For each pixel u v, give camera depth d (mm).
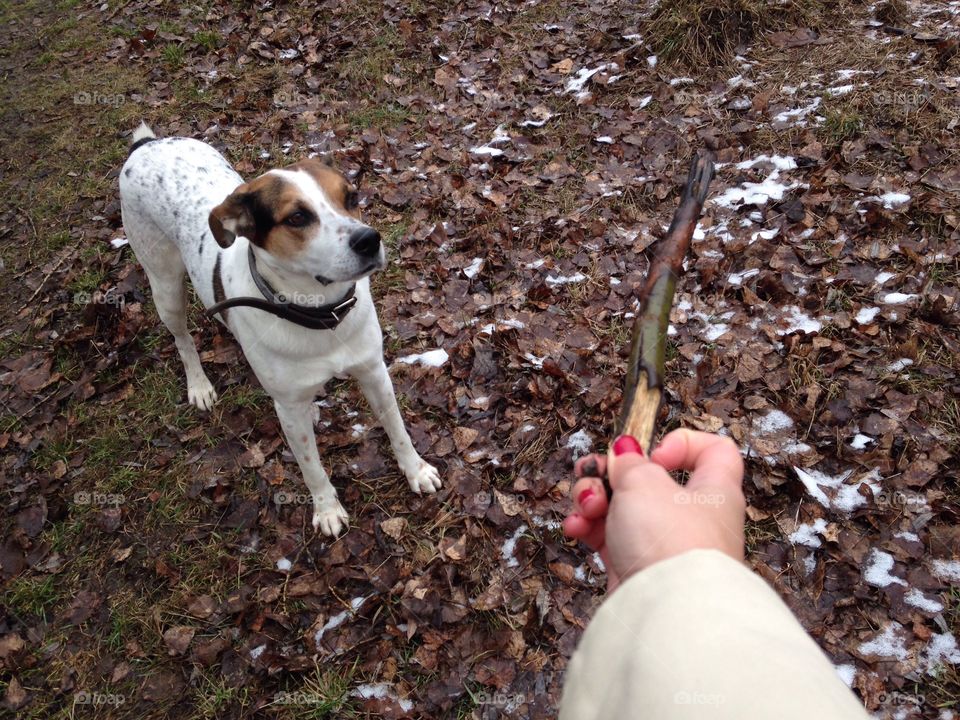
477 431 1097
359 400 1169
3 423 1248
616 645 327
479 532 981
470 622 907
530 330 1210
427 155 1612
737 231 1289
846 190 1285
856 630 837
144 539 1062
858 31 1606
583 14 1899
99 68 2150
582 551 940
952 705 775
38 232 1630
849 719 251
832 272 1179
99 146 1845
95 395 1269
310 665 901
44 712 918
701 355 1122
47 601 1017
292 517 1050
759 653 280
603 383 1104
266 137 1761
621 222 1357
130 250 1525
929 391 1003
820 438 999
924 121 1355
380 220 1479
